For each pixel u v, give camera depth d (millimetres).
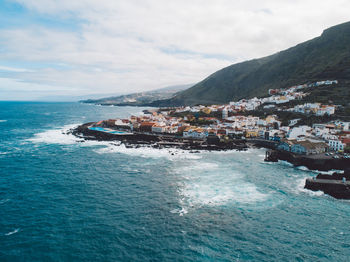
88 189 72938
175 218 56438
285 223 55406
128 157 112750
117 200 65562
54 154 116938
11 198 65750
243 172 91000
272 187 76375
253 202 65312
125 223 54125
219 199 66750
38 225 52688
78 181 79688
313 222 56031
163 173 88500
